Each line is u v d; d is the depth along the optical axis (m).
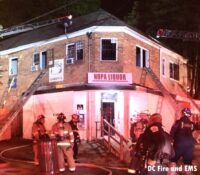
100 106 24.92
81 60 25.12
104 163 16.36
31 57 28.64
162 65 29.77
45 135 14.17
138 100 26.19
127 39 25.34
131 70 25.64
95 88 24.22
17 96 29.27
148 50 27.73
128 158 17.52
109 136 19.56
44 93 26.67
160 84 26.88
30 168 14.55
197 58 35.22
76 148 16.41
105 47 24.95
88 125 24.41
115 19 25.88
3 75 30.50
